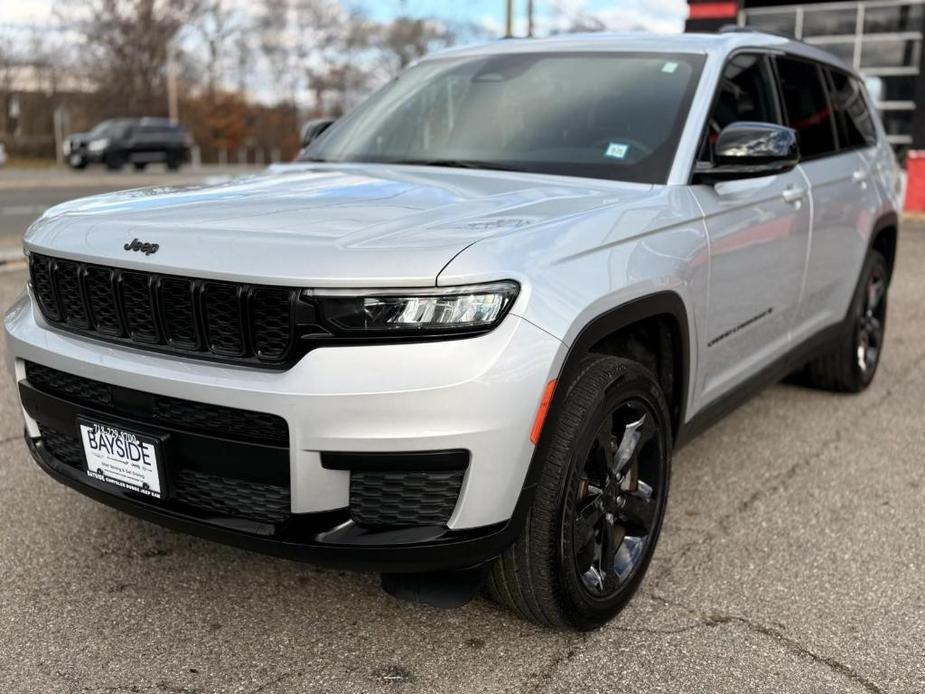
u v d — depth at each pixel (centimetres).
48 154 4991
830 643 261
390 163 349
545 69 365
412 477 218
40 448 274
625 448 267
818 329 429
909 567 307
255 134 6650
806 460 407
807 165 399
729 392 346
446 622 269
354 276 210
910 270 952
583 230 248
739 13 1770
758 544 323
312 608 276
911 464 403
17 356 266
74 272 249
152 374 228
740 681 242
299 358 216
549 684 240
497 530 226
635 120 325
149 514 242
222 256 222
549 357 222
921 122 1642
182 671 244
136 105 6225
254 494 228
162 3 6234
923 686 241
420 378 210
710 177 311
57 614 269
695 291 292
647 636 263
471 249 217
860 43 1722
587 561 258
